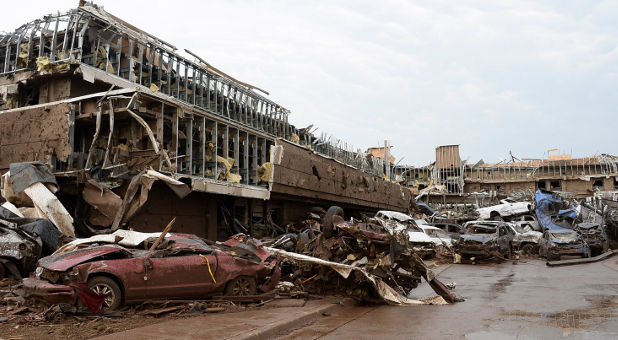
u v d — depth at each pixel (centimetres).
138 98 1532
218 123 1973
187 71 2100
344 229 1109
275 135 2694
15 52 1914
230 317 823
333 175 3023
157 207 1722
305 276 1201
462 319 861
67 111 1538
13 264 1038
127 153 1561
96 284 805
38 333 662
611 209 3262
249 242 1102
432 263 2291
